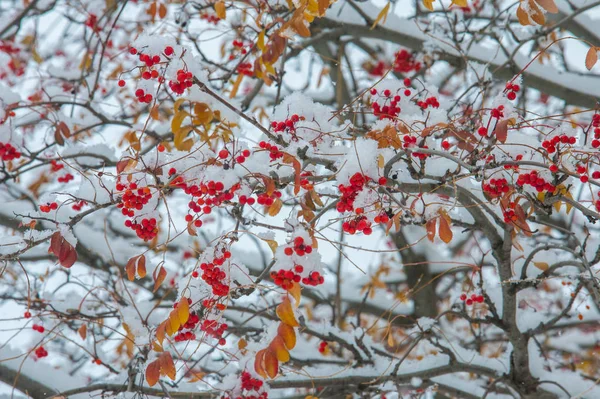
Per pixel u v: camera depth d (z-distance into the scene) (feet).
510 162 8.09
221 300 9.11
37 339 14.35
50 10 17.56
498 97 8.37
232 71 13.38
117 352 16.01
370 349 13.66
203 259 8.68
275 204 8.65
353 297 20.13
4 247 9.78
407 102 9.86
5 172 13.47
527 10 8.36
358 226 8.23
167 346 13.11
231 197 8.21
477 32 15.07
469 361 12.59
